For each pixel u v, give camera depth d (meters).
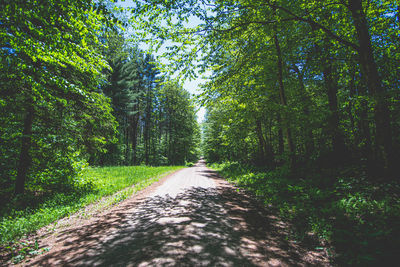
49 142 7.26
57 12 3.88
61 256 3.21
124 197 7.54
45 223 4.79
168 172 18.06
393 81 6.33
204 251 3.29
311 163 8.96
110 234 4.12
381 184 4.77
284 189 7.15
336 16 7.07
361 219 3.84
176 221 4.85
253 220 4.91
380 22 6.91
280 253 3.23
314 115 7.62
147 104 34.41
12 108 6.09
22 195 6.23
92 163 17.94
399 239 2.93
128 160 31.09
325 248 3.31
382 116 4.98
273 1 6.07
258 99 10.71
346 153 8.20
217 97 8.80
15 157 7.02
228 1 5.48
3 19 3.87
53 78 5.15
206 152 39.84
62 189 7.83
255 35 8.12
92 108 8.03
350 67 7.57
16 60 4.52
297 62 10.38
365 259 2.71
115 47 16.50
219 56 7.53
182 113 36.94
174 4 5.23
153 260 2.99
